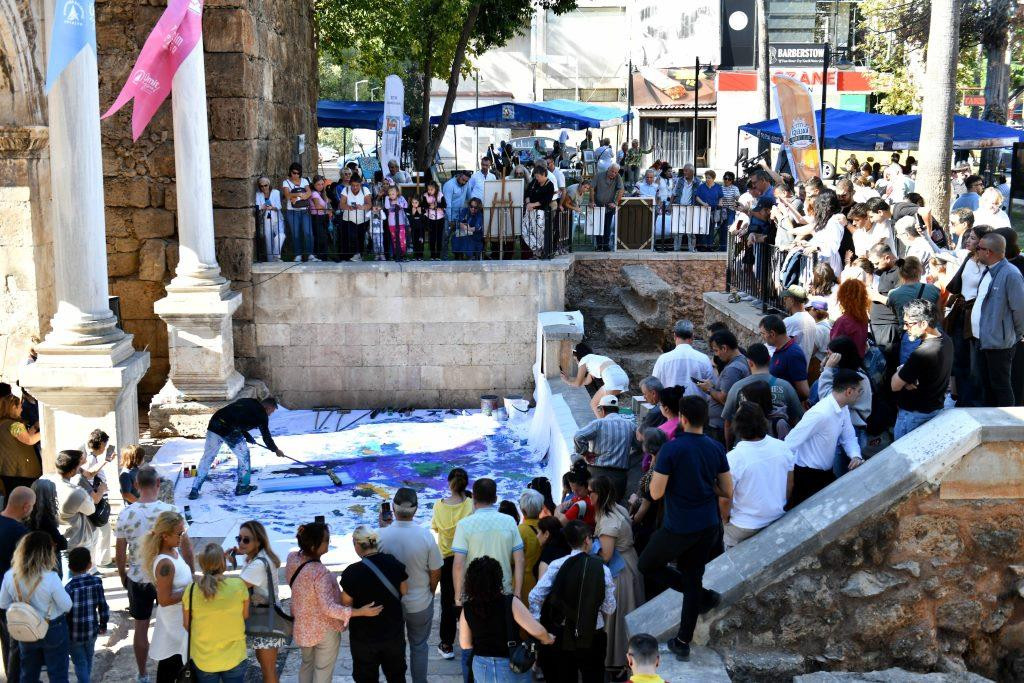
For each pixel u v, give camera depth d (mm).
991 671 7102
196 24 12555
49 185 14352
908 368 7496
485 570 6828
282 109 18266
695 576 6781
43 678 8500
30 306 14117
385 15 25297
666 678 6582
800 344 9469
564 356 14688
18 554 7246
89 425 12117
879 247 9375
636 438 9789
